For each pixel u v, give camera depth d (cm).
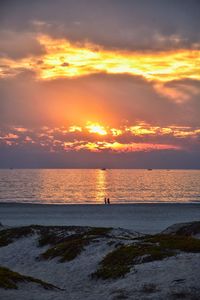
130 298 1831
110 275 2330
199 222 3856
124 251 2698
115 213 7406
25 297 1925
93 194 15200
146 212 7594
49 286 2253
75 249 3052
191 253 2442
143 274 2138
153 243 2798
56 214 7300
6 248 3562
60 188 18875
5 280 2136
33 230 3897
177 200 12600
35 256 3244
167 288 1889
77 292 2136
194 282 1925
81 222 6166
